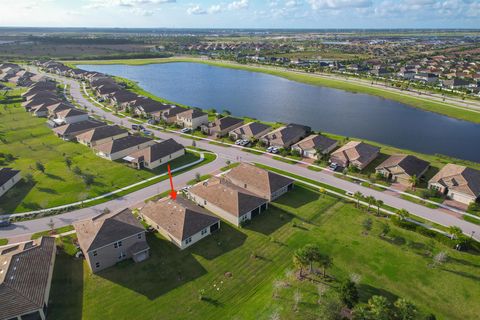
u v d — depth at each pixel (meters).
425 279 47.19
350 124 126.44
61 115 123.06
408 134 115.38
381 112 141.88
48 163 87.69
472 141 108.69
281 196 70.75
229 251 53.66
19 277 43.47
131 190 73.38
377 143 103.69
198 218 57.19
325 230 58.94
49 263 47.94
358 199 66.75
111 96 150.62
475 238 56.31
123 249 51.56
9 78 199.12
